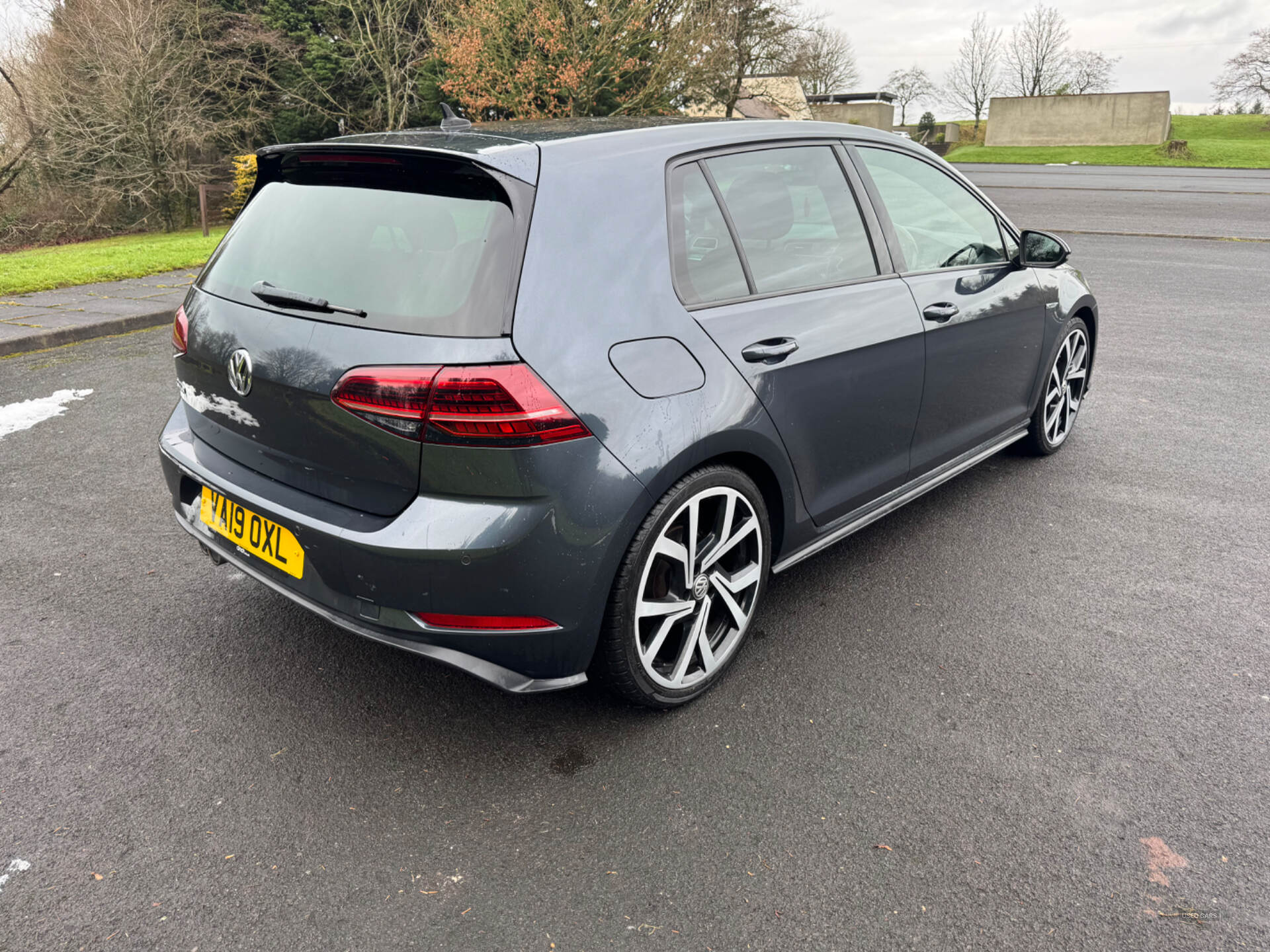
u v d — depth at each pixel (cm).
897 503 326
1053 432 445
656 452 213
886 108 5541
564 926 179
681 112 2052
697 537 240
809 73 3744
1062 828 205
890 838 203
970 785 220
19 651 276
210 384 242
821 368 263
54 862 194
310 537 212
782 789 218
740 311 243
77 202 2038
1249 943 175
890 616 302
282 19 2420
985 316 343
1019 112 4528
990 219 364
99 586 317
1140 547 352
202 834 203
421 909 183
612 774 224
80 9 1948
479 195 209
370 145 223
